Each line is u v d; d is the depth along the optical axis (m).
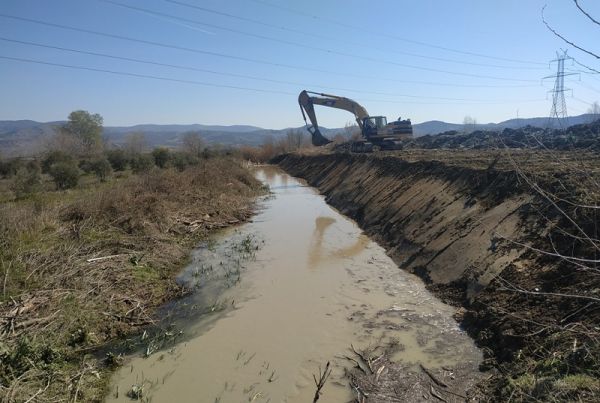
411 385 6.30
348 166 28.28
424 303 9.05
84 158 36.97
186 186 19.78
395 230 14.25
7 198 18.92
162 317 9.09
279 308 9.30
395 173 19.62
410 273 11.00
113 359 7.22
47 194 19.23
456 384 6.19
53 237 11.56
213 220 17.31
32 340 6.89
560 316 6.30
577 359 5.18
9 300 8.05
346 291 10.06
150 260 11.71
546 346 5.89
